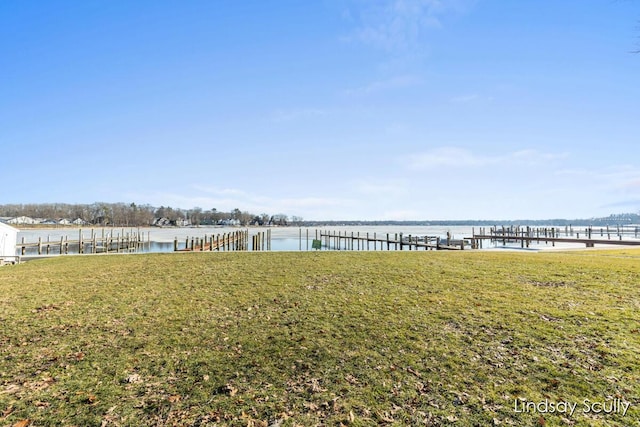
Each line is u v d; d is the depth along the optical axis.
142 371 5.17
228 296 9.58
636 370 4.92
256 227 152.50
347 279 11.54
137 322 7.41
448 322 7.05
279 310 8.14
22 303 9.07
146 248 48.50
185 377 4.98
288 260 16.59
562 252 19.59
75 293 10.20
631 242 27.09
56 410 4.18
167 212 153.62
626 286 9.78
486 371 5.03
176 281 11.84
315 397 4.43
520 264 14.07
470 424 3.86
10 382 4.87
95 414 4.09
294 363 5.37
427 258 16.56
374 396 4.44
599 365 5.10
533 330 6.49
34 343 6.29
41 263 17.30
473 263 14.56
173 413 4.11
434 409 4.14
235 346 6.05
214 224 161.88
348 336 6.42
